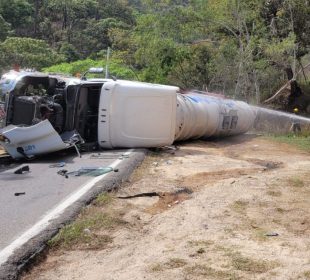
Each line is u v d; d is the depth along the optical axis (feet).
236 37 91.09
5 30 174.29
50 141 38.58
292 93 92.22
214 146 52.85
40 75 43.42
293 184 28.89
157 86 43.24
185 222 21.36
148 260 17.03
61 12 241.14
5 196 25.72
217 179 30.45
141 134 42.14
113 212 22.34
